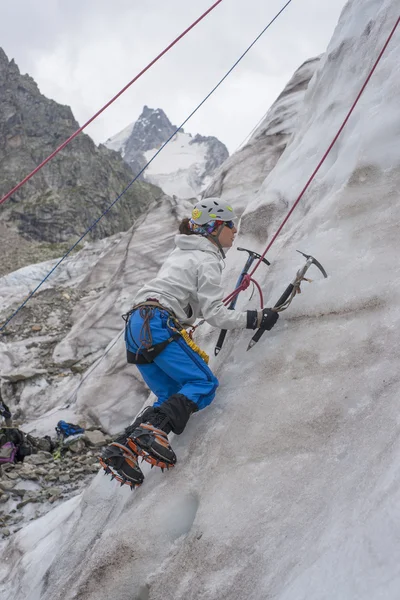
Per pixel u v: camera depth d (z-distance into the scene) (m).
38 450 6.73
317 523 2.15
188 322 3.14
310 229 3.49
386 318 2.74
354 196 3.36
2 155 61.25
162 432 2.86
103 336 10.12
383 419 2.33
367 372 2.59
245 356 3.22
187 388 2.95
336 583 1.82
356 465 2.25
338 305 2.96
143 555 2.67
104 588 2.69
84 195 58.12
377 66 3.96
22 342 10.81
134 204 63.81
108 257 13.77
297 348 2.96
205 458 2.86
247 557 2.27
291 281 3.32
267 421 2.75
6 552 4.03
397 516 1.85
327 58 4.95
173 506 2.78
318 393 2.68
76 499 4.19
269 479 2.50
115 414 7.52
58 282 14.45
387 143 3.40
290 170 4.43
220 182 9.09
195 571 2.39
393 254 2.96
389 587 1.68
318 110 4.77
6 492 5.70
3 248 42.84
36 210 54.78
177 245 3.17
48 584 3.16
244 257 4.26
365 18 4.64
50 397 8.90
